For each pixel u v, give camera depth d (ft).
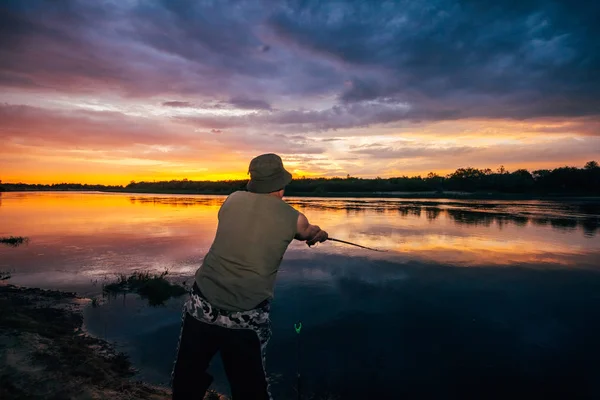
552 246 48.55
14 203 175.01
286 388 15.31
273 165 6.65
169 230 68.49
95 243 52.65
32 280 32.24
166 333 20.45
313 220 81.76
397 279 32.24
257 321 6.34
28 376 11.41
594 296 27.27
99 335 20.03
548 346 19.24
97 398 11.04
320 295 27.66
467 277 32.78
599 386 15.55
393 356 18.10
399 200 197.16
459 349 18.85
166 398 12.77
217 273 6.25
